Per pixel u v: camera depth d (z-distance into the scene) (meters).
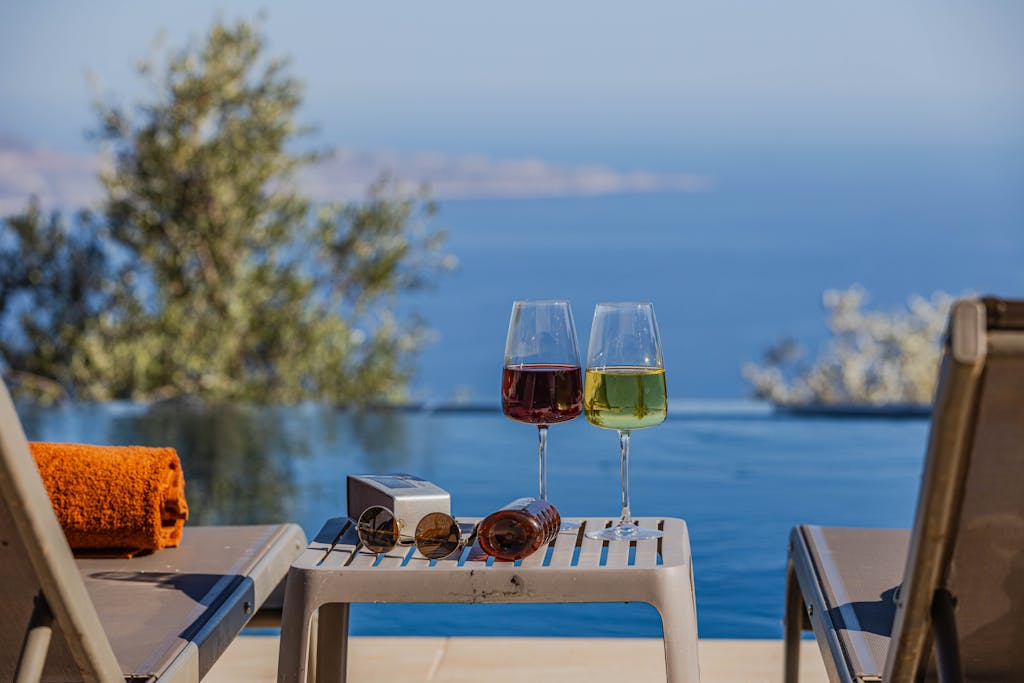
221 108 8.55
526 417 1.39
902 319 12.93
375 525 1.35
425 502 1.39
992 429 0.99
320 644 1.61
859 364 12.99
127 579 1.58
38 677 1.13
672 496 4.25
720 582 3.20
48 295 8.30
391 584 1.28
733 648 2.37
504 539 1.31
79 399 8.08
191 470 4.87
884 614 1.42
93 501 1.65
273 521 4.04
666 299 32.97
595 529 1.45
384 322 8.70
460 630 2.89
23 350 8.16
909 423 5.68
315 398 8.46
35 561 1.10
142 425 5.91
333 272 8.84
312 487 4.57
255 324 8.39
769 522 3.87
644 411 1.36
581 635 2.82
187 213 8.39
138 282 8.43
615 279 35.94
